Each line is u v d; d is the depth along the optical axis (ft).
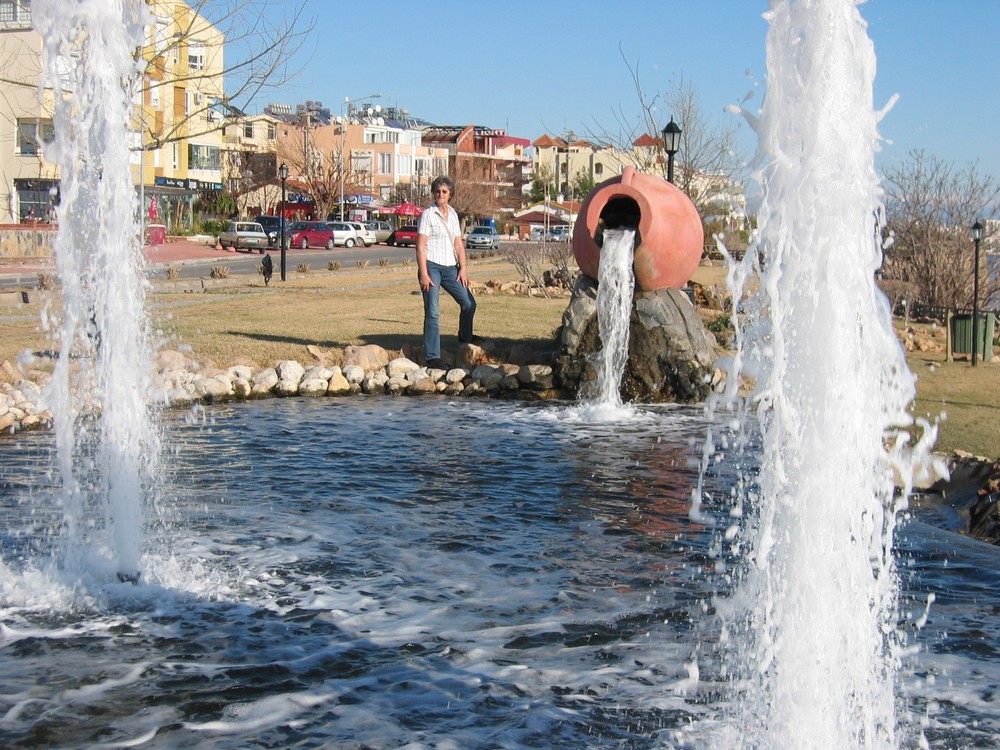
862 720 13.93
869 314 14.15
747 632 17.20
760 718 14.20
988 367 51.85
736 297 14.11
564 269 90.63
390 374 44.62
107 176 22.31
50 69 21.98
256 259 160.35
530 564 20.68
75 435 31.63
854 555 14.07
